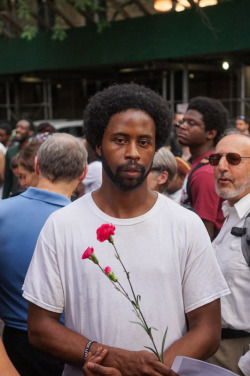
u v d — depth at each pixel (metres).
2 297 2.68
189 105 4.15
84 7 14.39
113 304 1.84
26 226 2.66
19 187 5.02
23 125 7.85
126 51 14.39
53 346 1.87
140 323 1.78
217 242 2.73
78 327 1.90
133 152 1.84
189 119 4.09
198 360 1.76
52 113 19.27
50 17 15.91
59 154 2.75
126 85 1.94
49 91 18.86
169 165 3.47
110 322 1.85
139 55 14.15
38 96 19.53
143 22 13.91
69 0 14.05
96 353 1.81
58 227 1.92
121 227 1.88
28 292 1.93
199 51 12.99
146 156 1.88
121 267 1.86
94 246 1.87
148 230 1.89
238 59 13.59
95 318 1.86
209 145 4.16
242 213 2.63
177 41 13.35
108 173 1.88
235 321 2.52
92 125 1.92
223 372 1.74
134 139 1.86
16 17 16.45
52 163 2.76
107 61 14.87
